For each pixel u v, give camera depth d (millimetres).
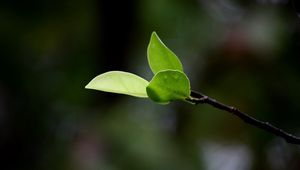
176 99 618
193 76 1524
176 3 1569
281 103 1479
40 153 1527
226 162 1481
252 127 1469
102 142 1374
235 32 1486
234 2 1584
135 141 1362
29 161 1548
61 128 1558
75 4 1586
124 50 1567
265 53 1434
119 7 1545
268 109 1475
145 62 1569
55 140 1519
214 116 1481
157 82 613
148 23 1562
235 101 1462
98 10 1567
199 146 1482
